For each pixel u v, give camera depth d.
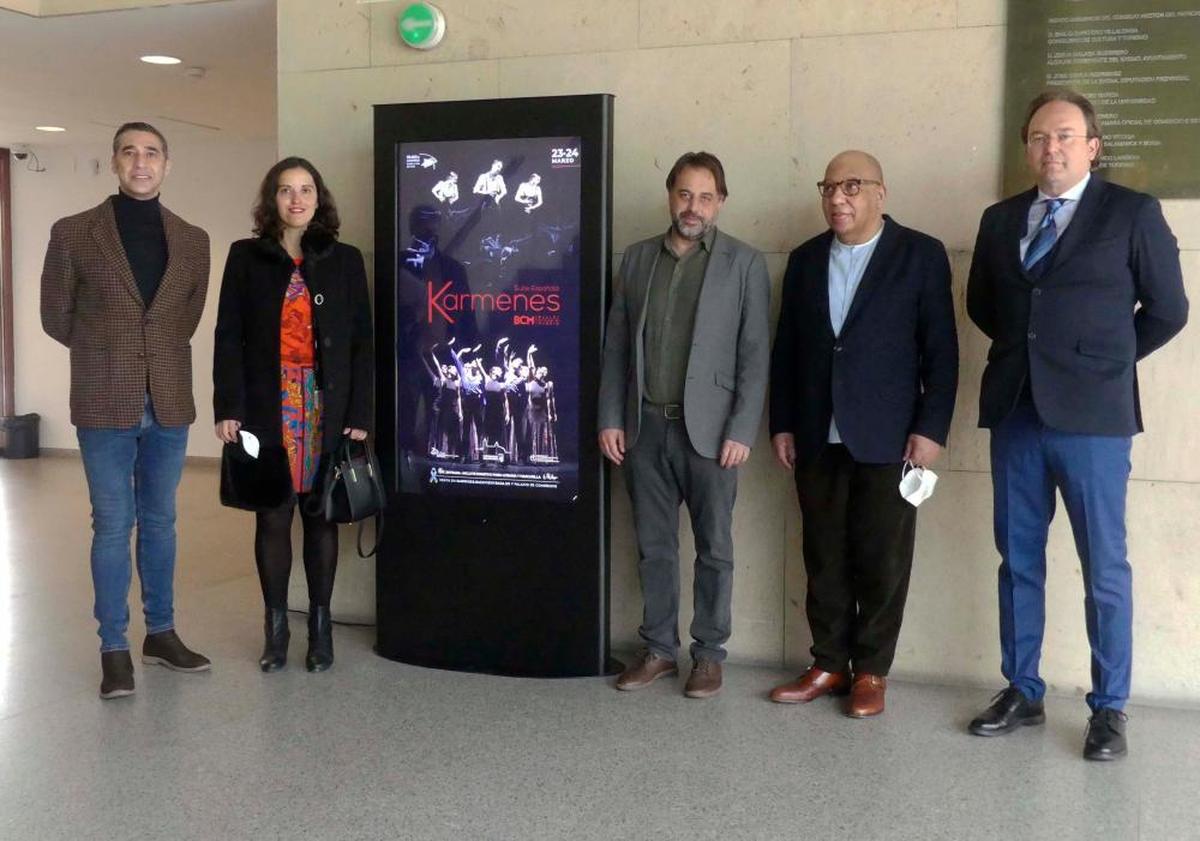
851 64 4.01
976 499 3.97
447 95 4.50
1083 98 3.37
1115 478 3.34
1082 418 3.29
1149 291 3.30
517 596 4.14
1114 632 3.37
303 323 4.02
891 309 3.62
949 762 3.30
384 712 3.71
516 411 4.12
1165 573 3.80
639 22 4.24
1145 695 3.84
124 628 3.89
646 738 3.48
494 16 4.42
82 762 3.27
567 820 2.90
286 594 4.18
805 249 3.82
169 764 3.25
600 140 3.97
